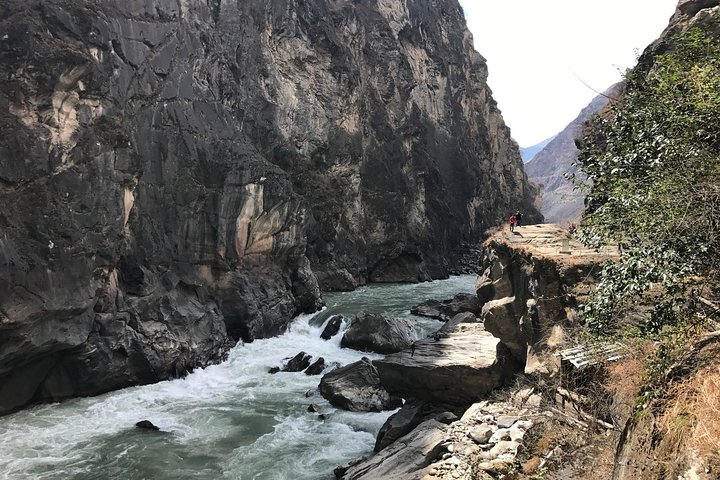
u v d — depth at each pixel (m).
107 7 22.64
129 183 21.53
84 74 19.52
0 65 17.64
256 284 28.61
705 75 6.26
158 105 24.59
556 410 11.40
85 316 18.94
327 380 20.00
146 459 14.98
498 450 11.88
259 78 39.97
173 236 24.48
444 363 16.77
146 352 20.91
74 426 16.97
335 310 33.88
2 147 16.92
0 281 15.88
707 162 6.18
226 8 35.50
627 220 6.93
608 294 6.95
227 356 24.77
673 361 7.09
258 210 28.75
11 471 14.10
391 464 12.81
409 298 39.25
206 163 26.69
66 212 18.50
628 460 6.71
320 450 15.58
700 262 6.25
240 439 16.33
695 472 5.38
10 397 17.55
